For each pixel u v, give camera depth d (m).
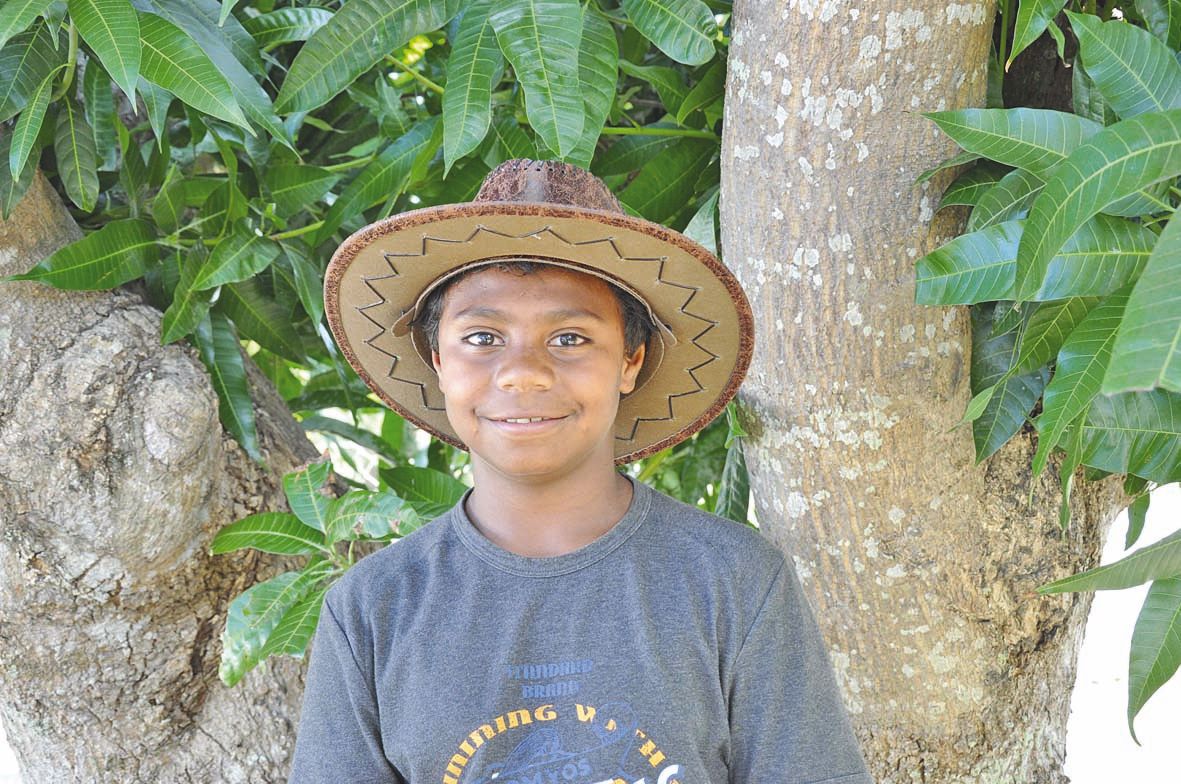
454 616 1.30
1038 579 1.73
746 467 1.95
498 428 1.26
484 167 2.01
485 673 1.26
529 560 1.30
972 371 1.64
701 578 1.30
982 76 1.55
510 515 1.34
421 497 2.13
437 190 2.11
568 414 1.26
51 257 1.81
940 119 1.36
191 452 1.86
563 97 1.47
